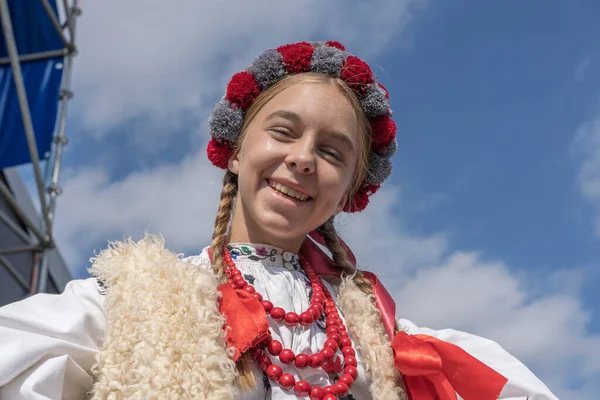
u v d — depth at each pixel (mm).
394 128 2068
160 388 1351
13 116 5367
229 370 1420
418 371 1710
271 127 1765
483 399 1759
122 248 1621
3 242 5922
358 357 1752
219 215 1873
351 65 1934
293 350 1655
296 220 1748
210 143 2021
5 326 1449
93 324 1511
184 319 1448
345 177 1804
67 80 5707
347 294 1841
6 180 6387
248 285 1701
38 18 5570
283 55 1931
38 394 1341
